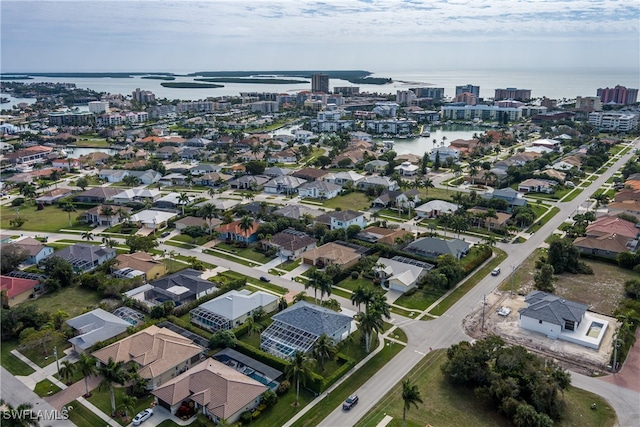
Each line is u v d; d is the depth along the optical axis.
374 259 155.12
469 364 95.88
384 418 88.62
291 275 151.88
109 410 91.12
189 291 134.62
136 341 106.94
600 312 126.75
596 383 98.31
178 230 194.38
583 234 178.38
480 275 150.38
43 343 109.62
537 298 125.19
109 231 193.88
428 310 129.12
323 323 112.75
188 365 104.81
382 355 108.94
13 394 95.31
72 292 140.38
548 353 108.81
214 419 87.06
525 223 196.88
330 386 98.06
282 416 89.56
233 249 173.75
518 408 84.12
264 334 113.69
